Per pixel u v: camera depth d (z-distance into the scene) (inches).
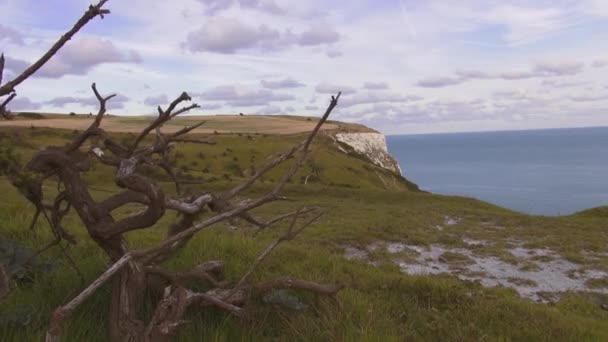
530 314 254.5
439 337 200.1
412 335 193.0
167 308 145.1
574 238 802.8
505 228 914.7
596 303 472.4
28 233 284.0
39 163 153.6
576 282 545.0
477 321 227.0
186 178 180.9
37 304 172.6
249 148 4195.4
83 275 202.8
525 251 705.0
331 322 184.1
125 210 767.7
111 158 155.7
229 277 227.3
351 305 209.2
